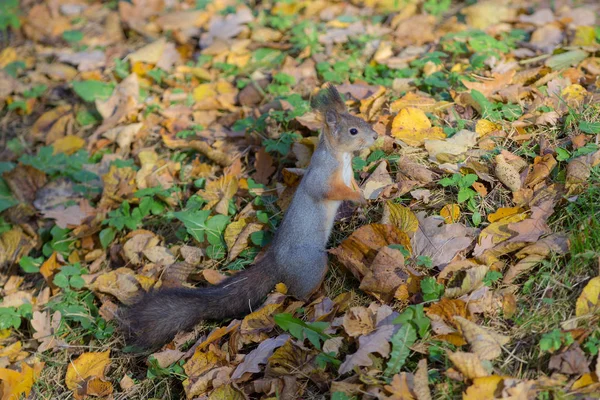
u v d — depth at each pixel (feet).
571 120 4.75
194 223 4.90
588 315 4.16
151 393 4.51
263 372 4.37
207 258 4.89
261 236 4.82
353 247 4.54
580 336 4.12
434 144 4.79
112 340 4.76
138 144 5.52
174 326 4.61
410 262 4.47
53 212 5.25
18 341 4.88
